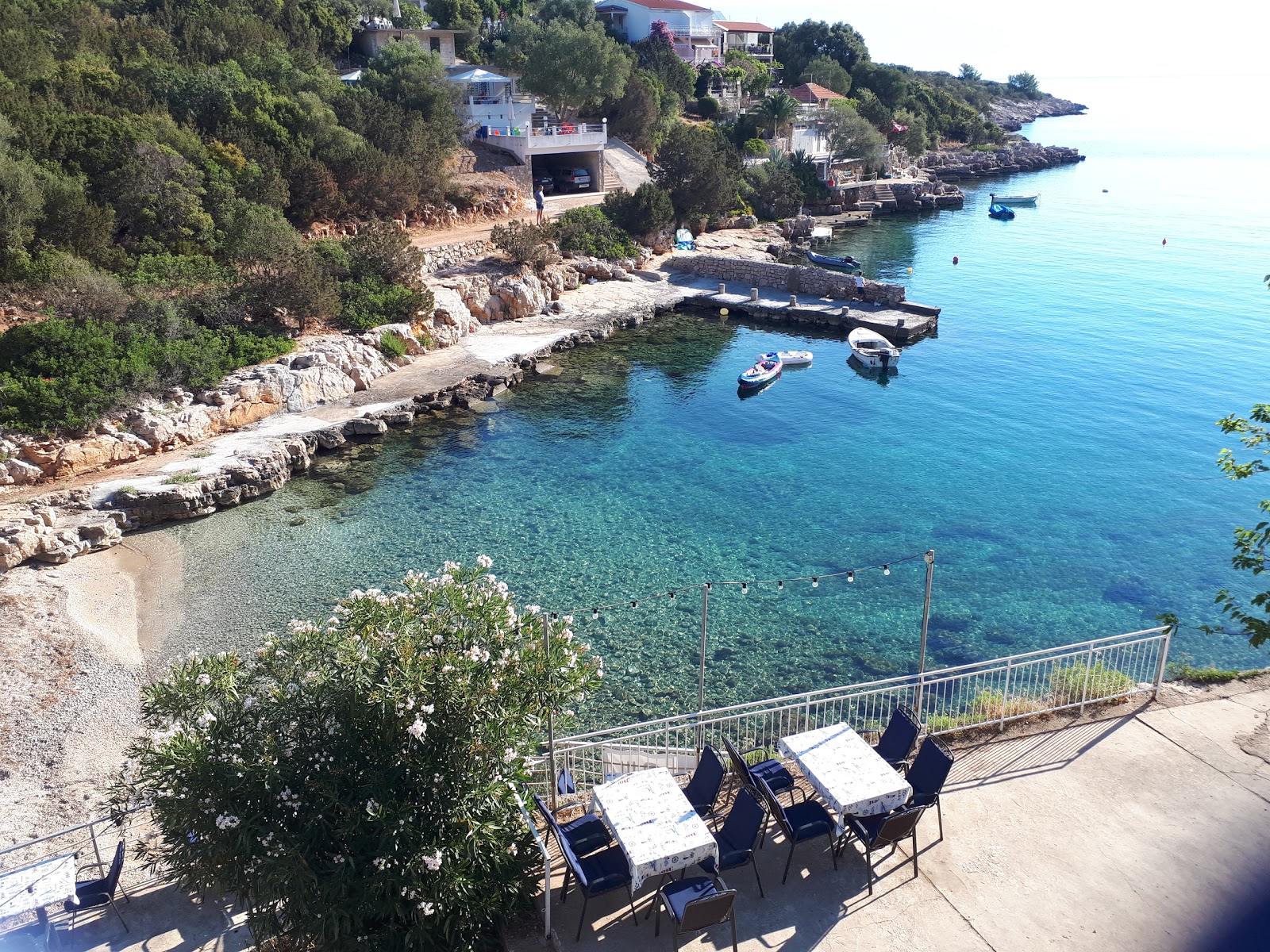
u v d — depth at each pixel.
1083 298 62.31
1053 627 23.91
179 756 9.55
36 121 41.59
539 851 10.16
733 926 8.90
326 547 27.58
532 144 70.56
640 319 54.81
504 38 94.56
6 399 30.19
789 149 97.06
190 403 34.50
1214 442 37.97
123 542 27.72
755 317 57.44
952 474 34.47
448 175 62.66
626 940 9.47
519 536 28.47
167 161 43.88
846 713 19.59
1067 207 103.00
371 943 9.25
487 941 9.74
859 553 27.92
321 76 62.94
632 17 113.44
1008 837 10.64
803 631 23.44
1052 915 9.49
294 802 9.25
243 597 24.52
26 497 28.38
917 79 179.00
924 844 10.59
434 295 47.50
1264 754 12.05
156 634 22.70
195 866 9.68
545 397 42.09
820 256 72.50
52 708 19.38
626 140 85.75
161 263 39.62
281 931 9.45
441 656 9.99
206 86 53.28
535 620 11.11
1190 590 25.92
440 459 34.75
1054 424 40.06
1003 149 142.25
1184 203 103.94
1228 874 9.95
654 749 14.31
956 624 23.92
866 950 9.15
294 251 43.00
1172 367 48.12
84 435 30.98
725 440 37.62
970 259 75.31
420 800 9.46
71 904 11.59
